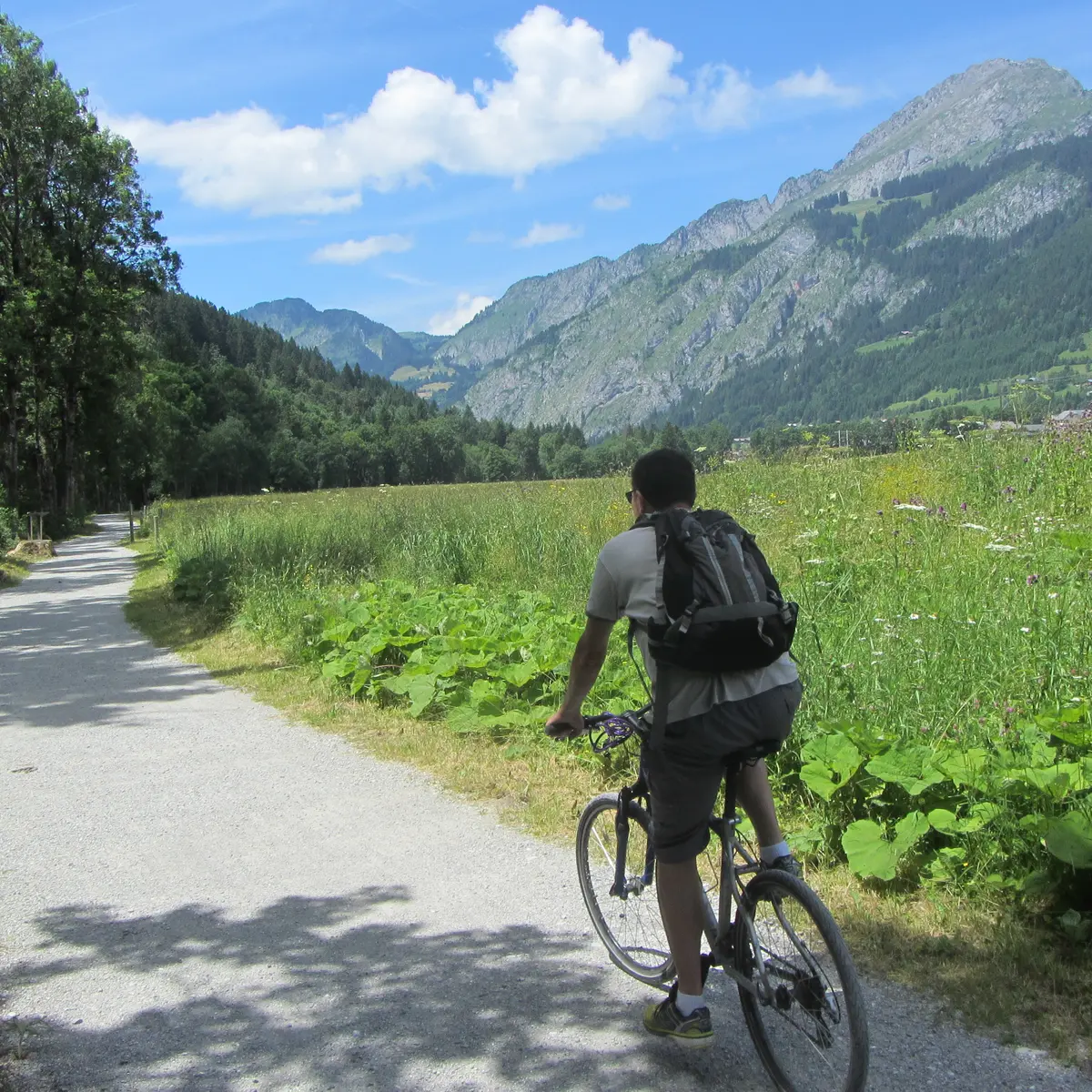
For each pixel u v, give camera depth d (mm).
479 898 4285
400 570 13750
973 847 4016
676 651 2697
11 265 42688
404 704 7793
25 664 11094
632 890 3416
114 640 12617
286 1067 3068
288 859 4871
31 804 5957
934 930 3664
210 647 11438
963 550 8539
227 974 3713
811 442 14484
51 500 50375
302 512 19734
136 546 34531
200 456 111625
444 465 178750
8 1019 3434
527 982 3535
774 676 2814
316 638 9891
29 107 40688
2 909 4410
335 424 175250
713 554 2764
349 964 3746
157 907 4367
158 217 44000
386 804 5598
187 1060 3133
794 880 2703
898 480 11523
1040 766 4188
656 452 3035
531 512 14398
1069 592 6520
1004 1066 2840
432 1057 3092
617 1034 3172
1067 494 9852
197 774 6441
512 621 8875
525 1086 2916
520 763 6074
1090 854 3488
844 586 7875
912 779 4301
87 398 50125
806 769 4531
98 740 7480
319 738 7148
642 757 2980
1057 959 3383
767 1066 2859
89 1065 3129
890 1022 3092
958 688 5270
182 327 177125
